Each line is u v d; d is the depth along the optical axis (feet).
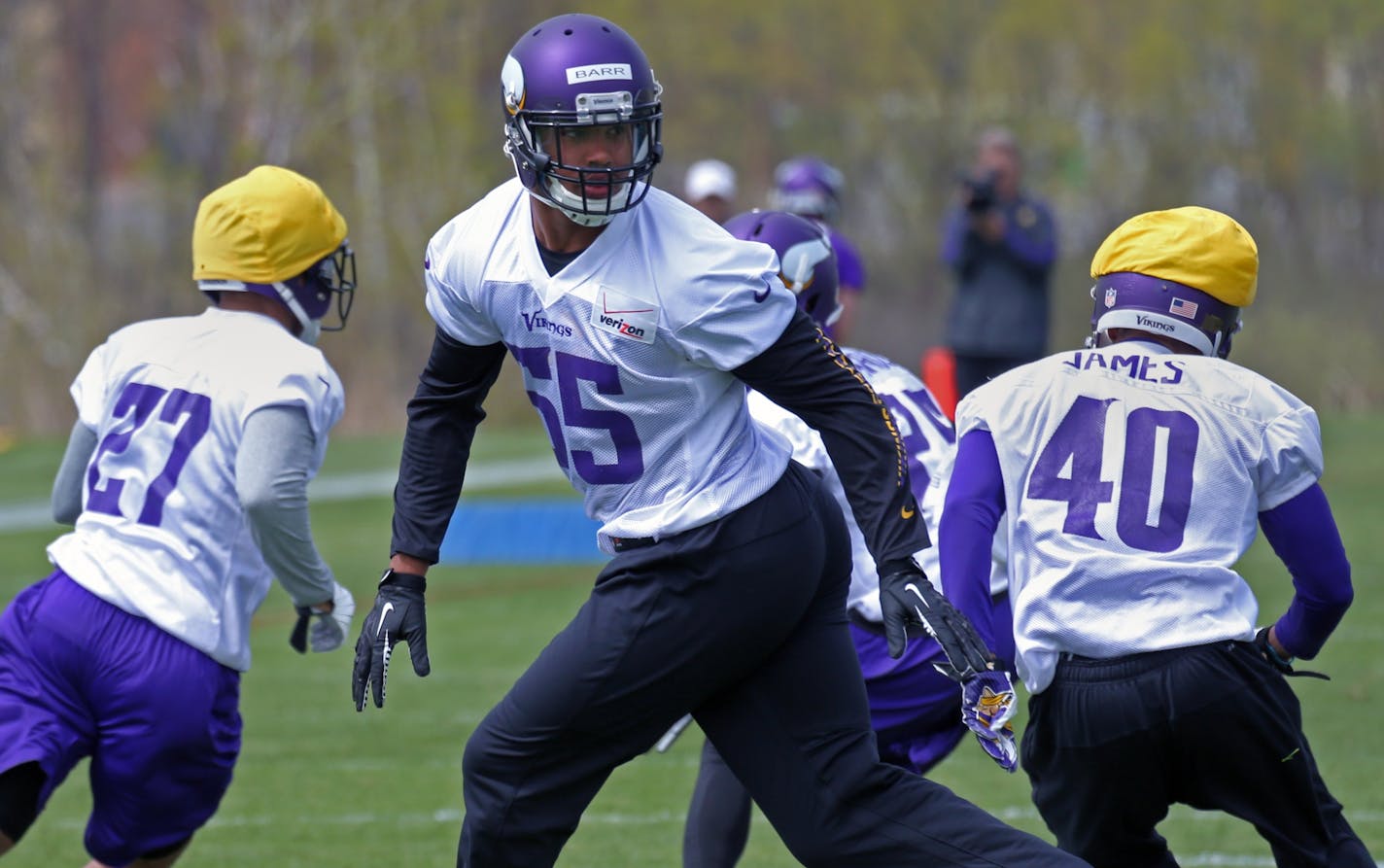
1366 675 84.84
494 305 37.93
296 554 45.55
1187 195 290.35
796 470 39.65
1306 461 40.93
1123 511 41.01
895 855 37.91
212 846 59.82
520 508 152.05
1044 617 40.98
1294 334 269.44
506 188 38.58
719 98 292.81
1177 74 290.76
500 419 244.01
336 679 91.71
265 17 293.23
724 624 38.06
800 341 37.22
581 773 39.11
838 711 39.34
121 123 298.97
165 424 45.52
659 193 37.73
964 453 42.47
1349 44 287.28
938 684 48.03
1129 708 40.01
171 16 298.97
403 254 279.08
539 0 294.46
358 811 64.95
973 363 118.42
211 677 45.06
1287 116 287.48
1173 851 58.03
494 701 85.25
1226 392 41.60
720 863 48.39
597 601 38.75
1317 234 285.23
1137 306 42.80
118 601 44.29
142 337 47.21
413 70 290.76
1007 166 116.57
